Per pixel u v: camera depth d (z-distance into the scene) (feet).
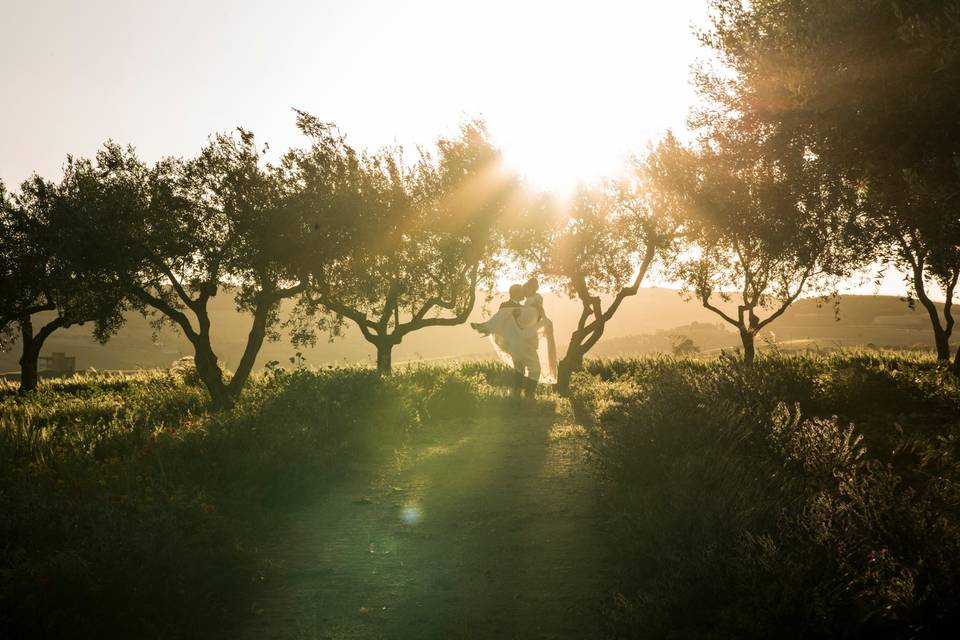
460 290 73.00
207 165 49.98
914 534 14.66
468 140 72.74
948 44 20.57
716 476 21.50
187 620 15.40
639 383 64.49
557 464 30.66
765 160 32.55
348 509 24.82
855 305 417.28
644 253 69.15
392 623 15.53
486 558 19.45
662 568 16.87
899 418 35.81
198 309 50.39
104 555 16.49
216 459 28.45
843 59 24.88
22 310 66.13
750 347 74.64
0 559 16.63
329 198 55.26
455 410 45.01
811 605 13.10
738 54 32.01
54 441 32.07
